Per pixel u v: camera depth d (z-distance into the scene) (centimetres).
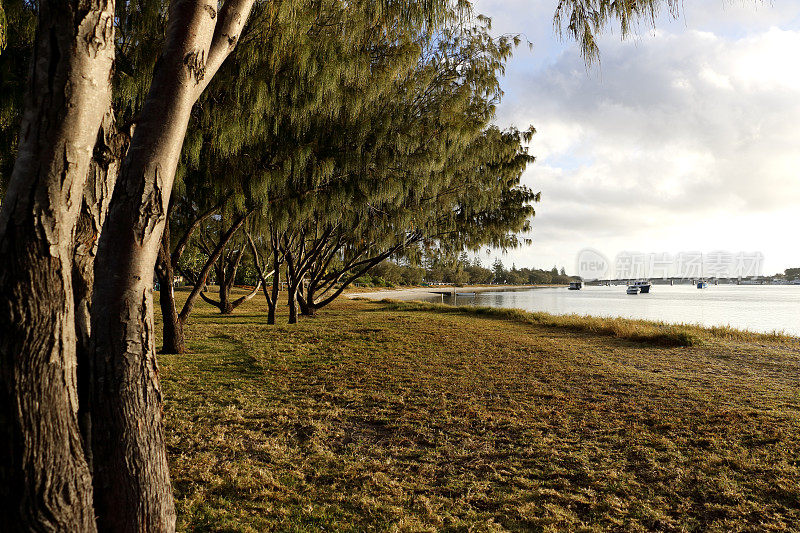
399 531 287
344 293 5625
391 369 799
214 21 202
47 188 148
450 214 1537
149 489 185
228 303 1964
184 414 507
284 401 584
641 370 816
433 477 373
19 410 142
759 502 331
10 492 141
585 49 298
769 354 992
